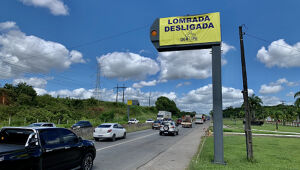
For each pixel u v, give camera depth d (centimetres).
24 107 3406
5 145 475
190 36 949
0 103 3400
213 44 917
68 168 576
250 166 781
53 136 545
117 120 4362
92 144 699
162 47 978
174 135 2209
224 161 860
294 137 2122
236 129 3064
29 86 4428
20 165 430
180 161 877
